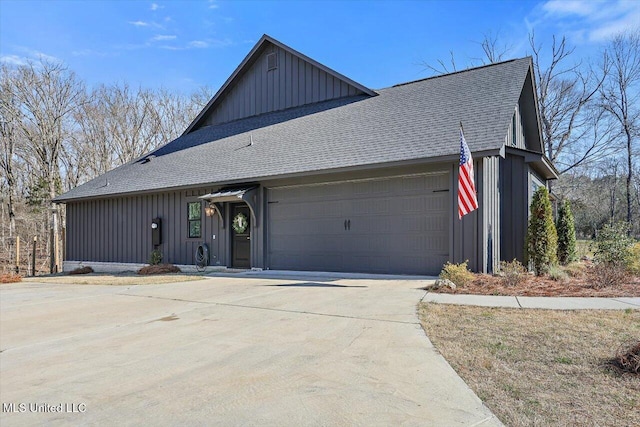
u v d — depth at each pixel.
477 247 9.32
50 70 30.08
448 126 10.59
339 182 11.38
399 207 10.51
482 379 3.57
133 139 35.88
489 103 11.04
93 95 33.38
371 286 8.80
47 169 29.86
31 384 3.95
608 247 9.68
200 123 19.80
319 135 13.18
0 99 28.42
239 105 18.30
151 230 15.67
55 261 20.53
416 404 3.16
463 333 4.94
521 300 6.74
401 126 11.66
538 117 14.32
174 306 7.47
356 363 4.10
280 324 5.81
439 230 9.95
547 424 2.78
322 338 5.02
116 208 16.95
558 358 3.98
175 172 15.34
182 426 2.98
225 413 3.15
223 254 13.68
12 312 7.44
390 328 5.32
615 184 29.27
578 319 5.38
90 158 33.31
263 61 17.48
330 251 11.52
